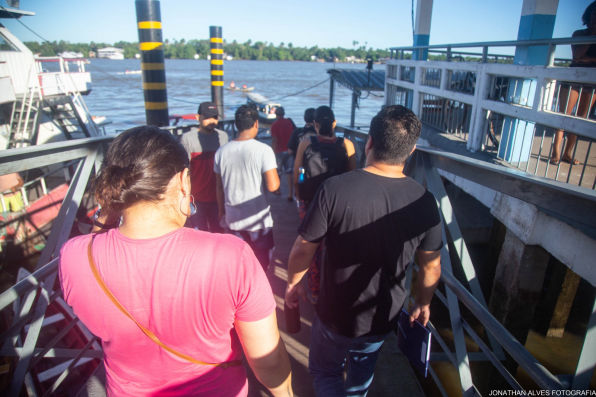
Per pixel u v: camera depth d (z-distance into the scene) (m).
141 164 0.96
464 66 6.69
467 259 2.64
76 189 2.60
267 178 3.03
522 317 4.46
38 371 3.50
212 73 12.28
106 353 1.08
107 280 0.98
